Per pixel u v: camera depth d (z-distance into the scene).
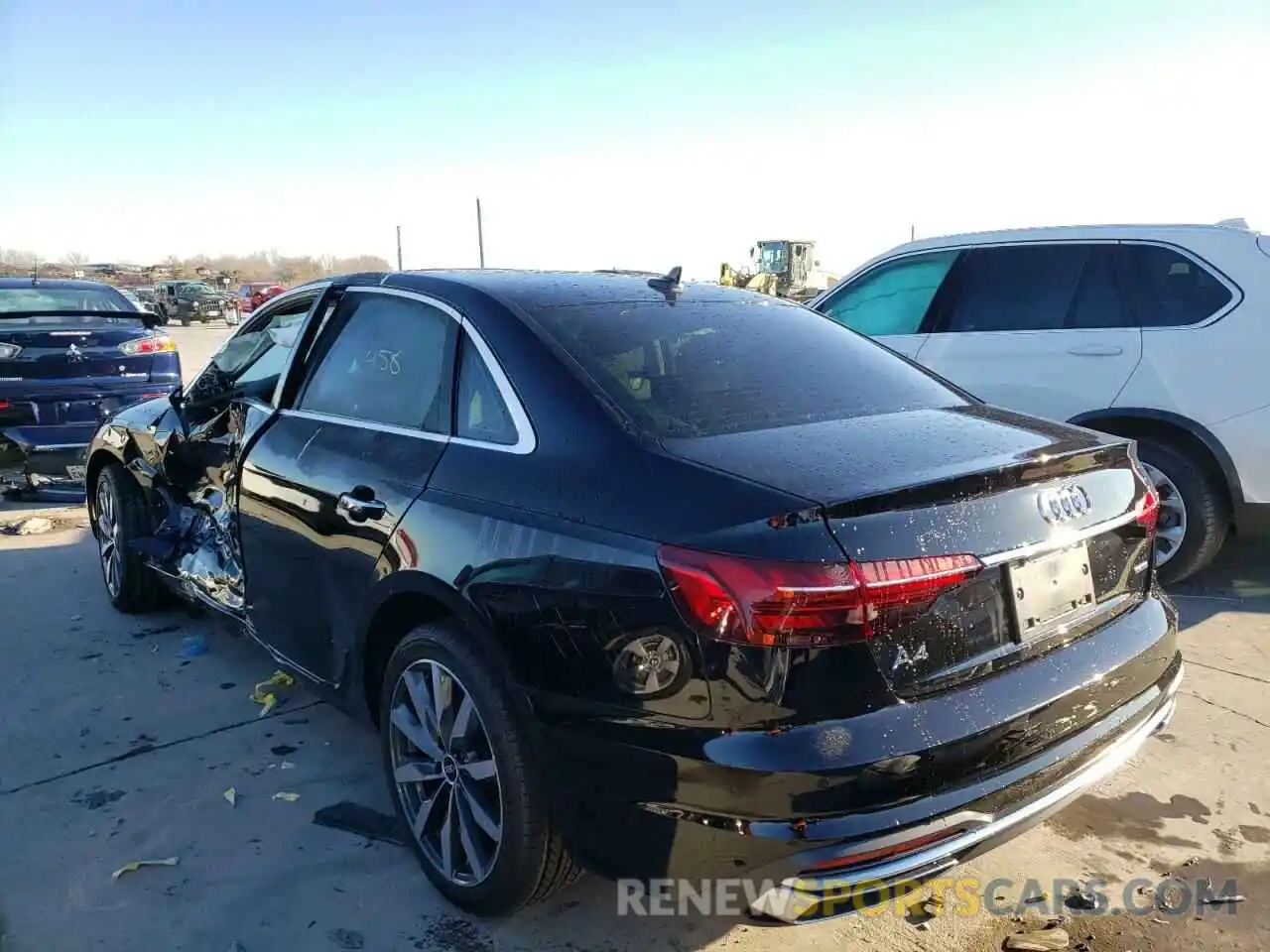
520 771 2.48
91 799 3.35
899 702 2.15
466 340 2.96
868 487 2.19
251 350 4.21
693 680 2.12
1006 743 2.26
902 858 2.10
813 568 2.06
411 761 2.92
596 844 2.32
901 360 3.50
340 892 2.87
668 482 2.31
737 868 2.11
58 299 9.39
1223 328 5.03
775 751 2.05
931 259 6.00
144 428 4.77
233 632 4.91
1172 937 2.71
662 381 2.77
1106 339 5.30
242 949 2.62
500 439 2.72
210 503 4.26
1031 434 2.78
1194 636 4.79
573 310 3.04
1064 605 2.54
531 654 2.40
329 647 3.29
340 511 3.09
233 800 3.33
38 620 5.07
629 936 2.71
